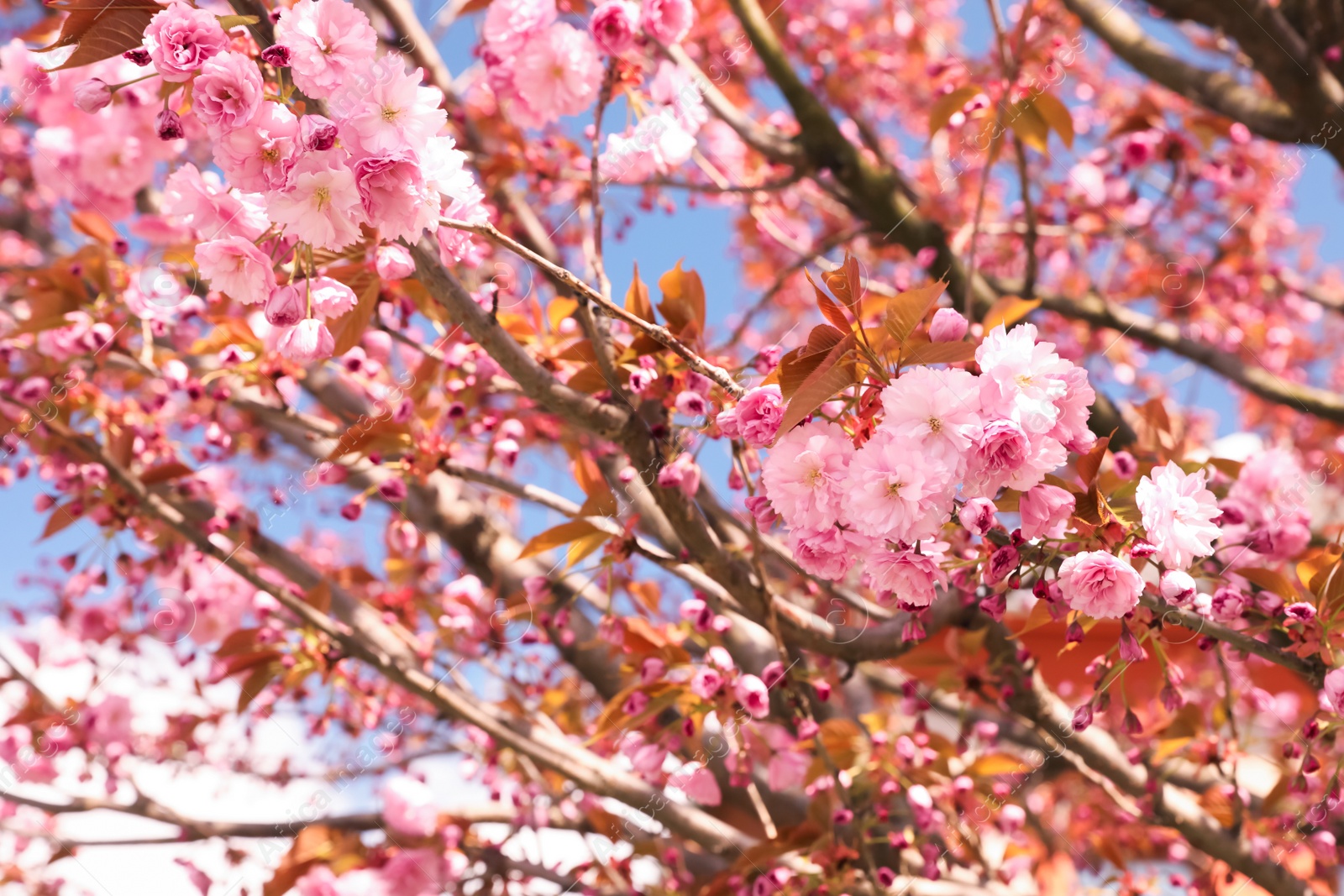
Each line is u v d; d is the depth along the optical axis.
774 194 2.74
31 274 1.88
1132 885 2.08
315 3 1.58
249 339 1.87
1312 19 2.07
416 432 1.83
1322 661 1.67
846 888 1.89
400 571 2.27
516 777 2.24
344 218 1.59
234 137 1.57
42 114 1.89
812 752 1.95
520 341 1.82
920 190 2.56
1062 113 1.89
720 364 1.76
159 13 1.56
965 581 1.67
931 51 3.10
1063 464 1.58
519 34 1.83
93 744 2.12
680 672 1.86
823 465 1.61
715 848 1.97
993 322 1.73
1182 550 1.61
